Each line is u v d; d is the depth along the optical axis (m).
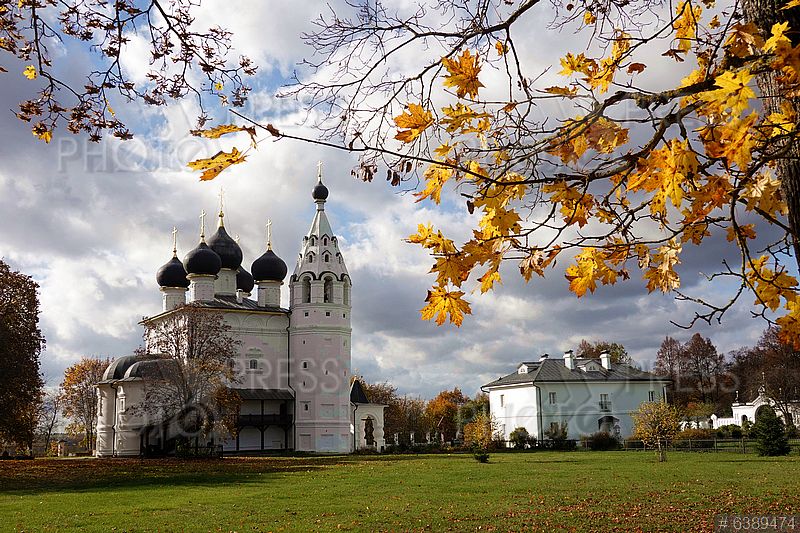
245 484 31.42
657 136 3.64
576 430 68.69
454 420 93.50
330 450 67.25
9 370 45.81
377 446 71.88
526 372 73.19
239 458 55.38
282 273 74.44
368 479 32.44
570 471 34.84
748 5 4.27
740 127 2.93
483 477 32.31
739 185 3.57
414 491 26.83
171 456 58.69
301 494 26.50
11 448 64.44
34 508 23.38
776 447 44.94
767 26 4.14
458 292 3.86
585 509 21.23
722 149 3.17
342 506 22.69
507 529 18.02
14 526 19.45
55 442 92.88
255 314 70.75
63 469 43.00
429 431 91.62
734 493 24.30
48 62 6.49
